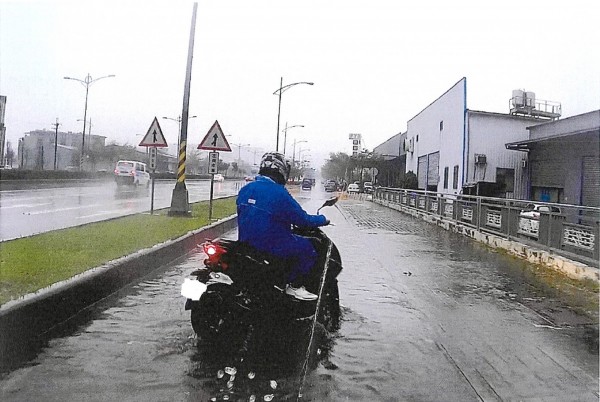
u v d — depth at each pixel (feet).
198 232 47.67
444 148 135.95
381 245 53.16
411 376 17.58
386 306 27.22
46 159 252.42
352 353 19.67
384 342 21.17
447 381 17.26
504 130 116.57
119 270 28.84
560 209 46.62
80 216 64.54
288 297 19.80
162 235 43.37
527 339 22.24
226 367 17.66
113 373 16.76
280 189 20.43
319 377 17.16
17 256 30.45
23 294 20.85
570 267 37.19
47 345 19.20
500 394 16.34
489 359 19.57
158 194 121.60
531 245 45.80
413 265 40.96
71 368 17.04
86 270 26.71
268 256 19.74
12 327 18.35
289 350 19.66
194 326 20.02
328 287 22.94
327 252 22.57
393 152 252.42
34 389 15.34
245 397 15.42
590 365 19.21
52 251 32.76
